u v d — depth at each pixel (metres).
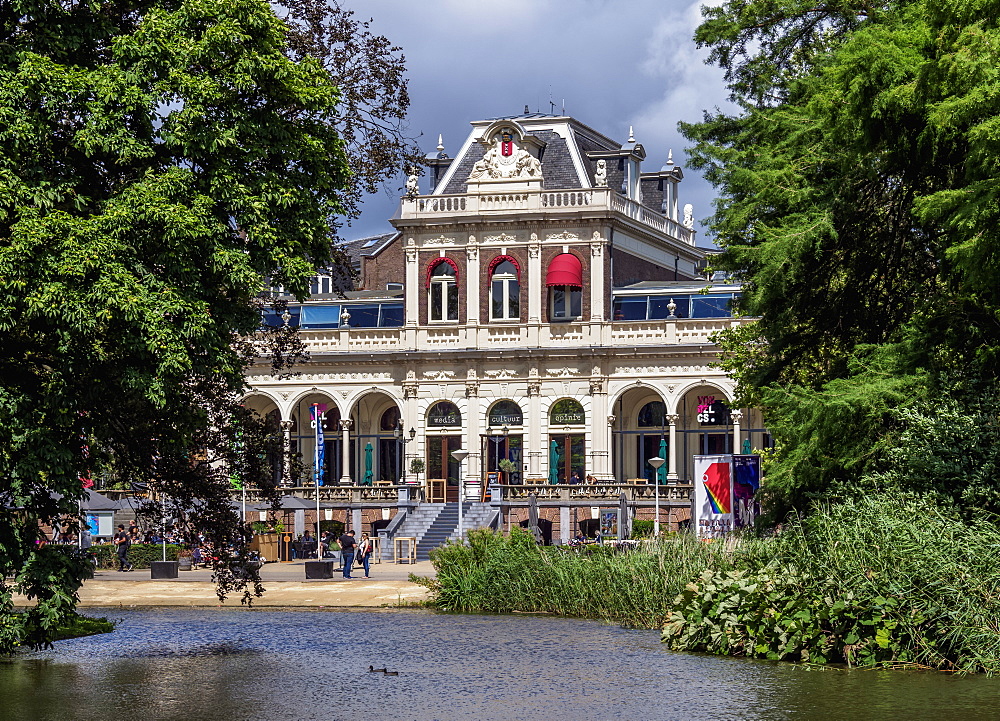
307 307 79.44
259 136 24.36
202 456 30.53
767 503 31.50
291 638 29.42
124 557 57.34
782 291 30.61
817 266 31.27
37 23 23.61
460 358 75.50
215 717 19.55
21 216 22.11
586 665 24.34
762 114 33.12
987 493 25.33
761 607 25.19
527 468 74.69
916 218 30.22
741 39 36.06
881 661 23.16
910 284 32.91
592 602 33.69
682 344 72.62
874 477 26.98
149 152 23.27
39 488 24.78
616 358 73.88
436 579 37.81
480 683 22.45
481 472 75.06
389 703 20.58
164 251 22.95
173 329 22.56
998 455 25.86
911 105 26.66
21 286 21.75
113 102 23.28
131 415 26.27
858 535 24.44
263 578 49.88
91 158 24.45
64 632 30.36
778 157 31.30
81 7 24.41
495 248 75.50
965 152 27.95
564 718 19.11
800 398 28.33
